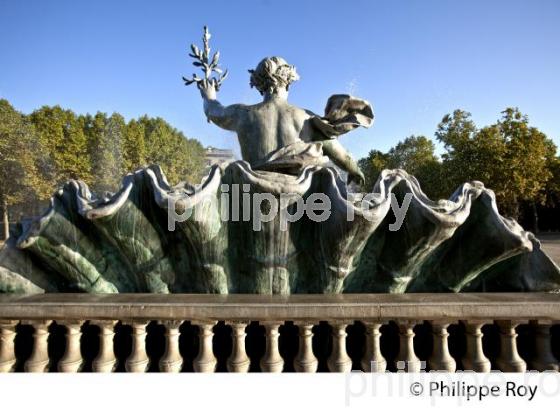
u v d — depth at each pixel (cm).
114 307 276
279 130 408
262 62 441
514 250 324
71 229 331
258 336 320
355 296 302
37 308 277
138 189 330
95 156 3228
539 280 345
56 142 3039
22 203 2661
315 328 318
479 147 2109
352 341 313
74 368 276
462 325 305
